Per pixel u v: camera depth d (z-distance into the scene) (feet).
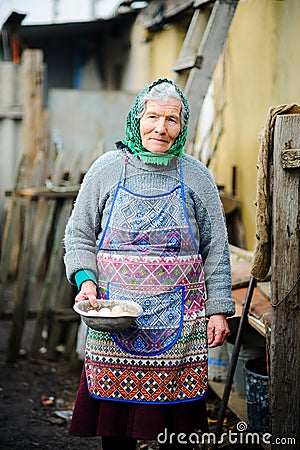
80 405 9.09
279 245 8.95
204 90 16.30
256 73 16.81
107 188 8.95
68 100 26.13
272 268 9.09
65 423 13.46
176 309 8.78
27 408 14.24
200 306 8.96
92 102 26.23
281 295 9.03
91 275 8.98
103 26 31.91
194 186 8.94
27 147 26.25
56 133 26.18
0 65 25.96
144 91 8.80
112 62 33.35
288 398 9.18
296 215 8.89
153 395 8.75
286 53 14.97
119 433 8.87
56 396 14.97
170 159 8.85
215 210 9.05
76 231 9.11
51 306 17.34
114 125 26.37
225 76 19.29
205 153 21.35
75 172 18.10
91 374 8.97
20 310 17.15
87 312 8.57
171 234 8.75
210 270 9.05
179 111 8.77
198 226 9.08
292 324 9.07
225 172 19.27
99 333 8.86
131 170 8.91
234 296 11.99
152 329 8.74
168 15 23.88
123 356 8.79
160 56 26.21
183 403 8.93
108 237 8.92
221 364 13.07
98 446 12.46
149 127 8.69
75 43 35.83
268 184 9.07
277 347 9.12
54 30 32.65
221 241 9.05
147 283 8.74
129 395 8.80
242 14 17.85
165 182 8.85
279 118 8.76
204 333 9.02
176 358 8.76
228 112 19.08
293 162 8.71
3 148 26.17
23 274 17.13
